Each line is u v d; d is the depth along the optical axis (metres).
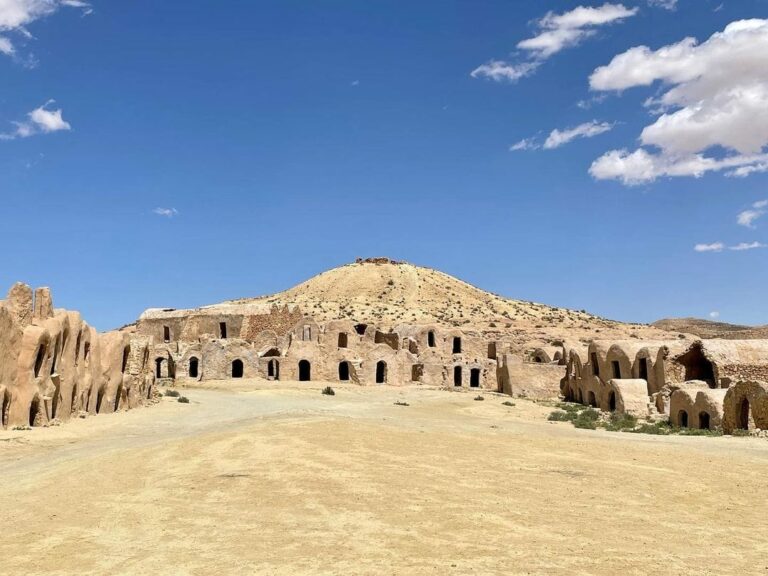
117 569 12.12
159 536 14.13
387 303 142.38
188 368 67.94
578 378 58.94
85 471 21.83
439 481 19.44
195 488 18.44
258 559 12.46
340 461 21.91
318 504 16.56
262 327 78.44
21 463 24.45
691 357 47.75
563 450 26.22
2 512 16.73
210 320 77.81
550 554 12.97
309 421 31.52
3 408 30.73
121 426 35.06
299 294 153.62
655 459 24.42
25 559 12.79
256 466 21.14
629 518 16.08
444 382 70.44
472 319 130.00
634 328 127.94
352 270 163.75
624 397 47.03
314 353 68.19
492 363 72.19
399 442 26.22
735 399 35.09
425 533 14.22
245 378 67.56
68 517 15.93
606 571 12.07
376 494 17.61
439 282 159.12
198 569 11.98
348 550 13.01
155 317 81.50
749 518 16.33
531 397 62.28
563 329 121.88
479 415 45.59
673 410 41.22
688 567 12.43
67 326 37.16
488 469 21.66
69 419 36.38
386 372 67.94
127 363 47.81
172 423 36.88
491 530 14.54
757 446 28.52
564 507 16.94
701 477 21.09
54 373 35.16
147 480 19.91
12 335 31.62
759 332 71.69
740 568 12.45
